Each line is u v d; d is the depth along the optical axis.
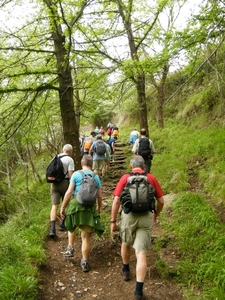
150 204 3.41
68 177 5.57
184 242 4.44
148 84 15.16
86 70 9.30
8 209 10.75
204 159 8.30
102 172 9.46
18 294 3.43
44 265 4.37
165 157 10.06
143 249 3.40
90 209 4.20
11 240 4.71
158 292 3.59
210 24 5.66
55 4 6.18
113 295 3.67
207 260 3.87
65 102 7.91
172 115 16.33
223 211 5.27
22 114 7.51
